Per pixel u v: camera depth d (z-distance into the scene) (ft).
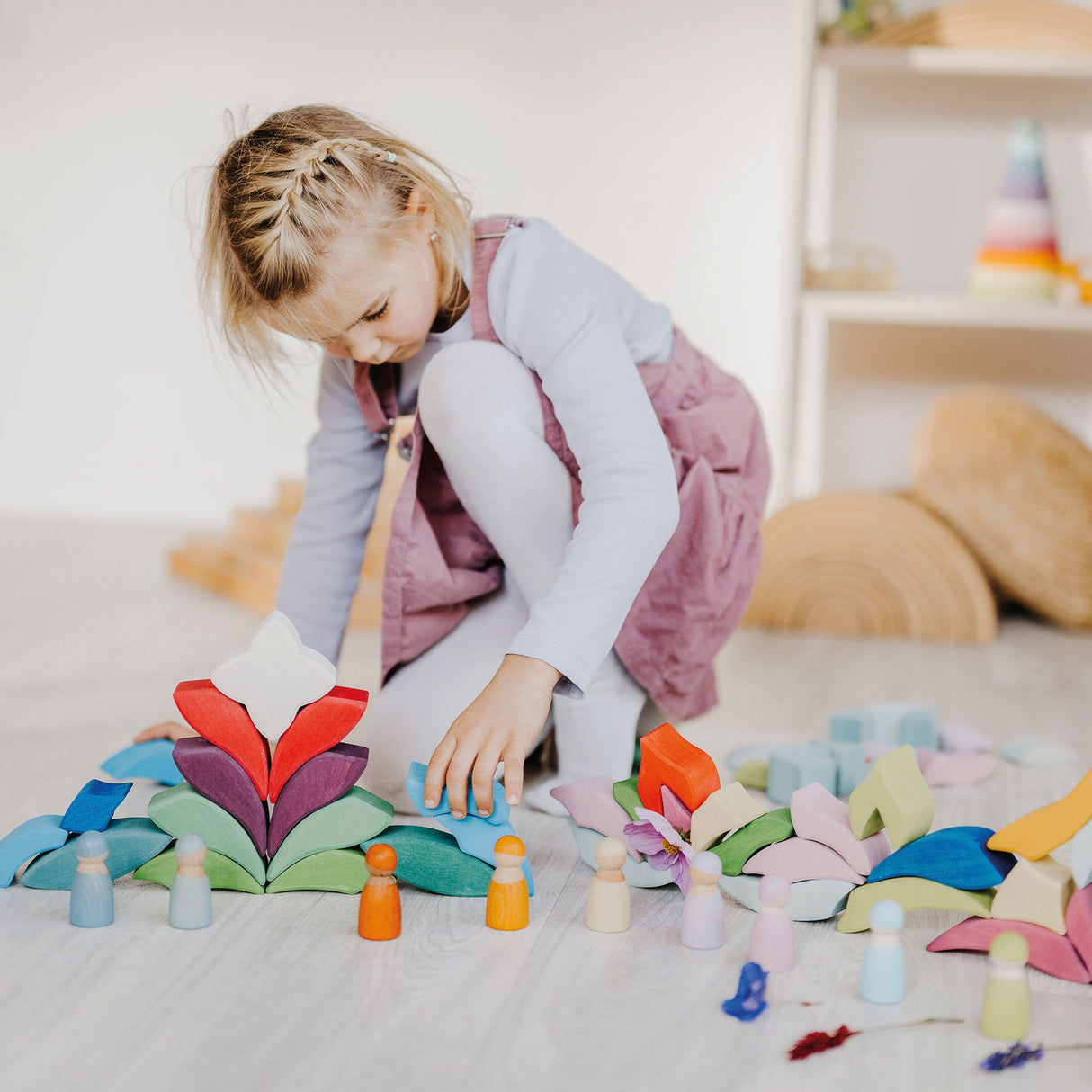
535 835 3.37
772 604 6.82
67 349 9.96
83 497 10.13
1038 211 7.08
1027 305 6.96
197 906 2.67
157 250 9.76
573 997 2.41
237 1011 2.32
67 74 9.65
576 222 9.58
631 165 9.46
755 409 4.03
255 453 9.93
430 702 3.52
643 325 3.76
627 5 9.30
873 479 8.60
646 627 3.56
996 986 2.29
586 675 2.87
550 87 9.46
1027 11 7.07
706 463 3.58
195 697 2.81
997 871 2.60
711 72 9.29
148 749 3.72
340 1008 2.34
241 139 3.23
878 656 6.14
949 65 7.11
